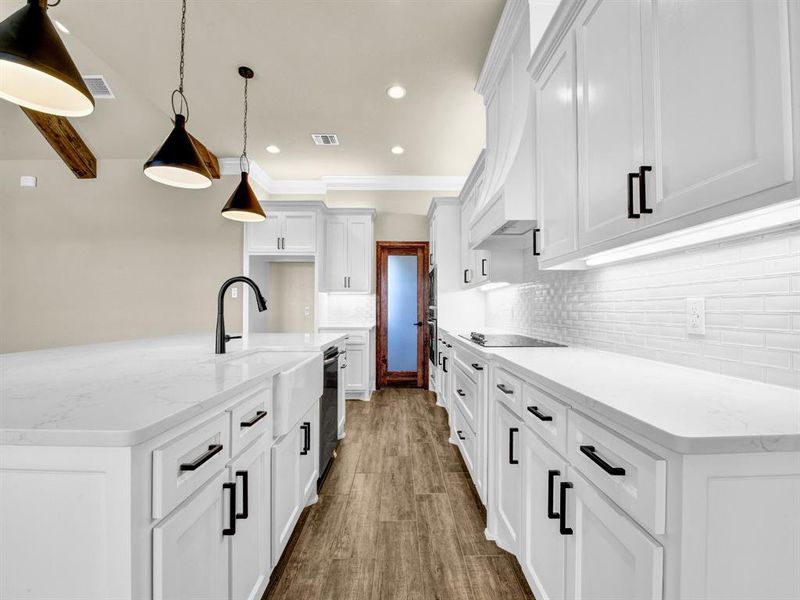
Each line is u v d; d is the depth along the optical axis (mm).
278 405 1572
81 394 1009
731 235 1159
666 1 1004
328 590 1586
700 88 896
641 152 1105
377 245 5484
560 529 1112
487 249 3141
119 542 721
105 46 2688
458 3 2271
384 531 1999
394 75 2986
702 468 691
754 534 699
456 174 5293
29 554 734
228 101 3393
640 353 1652
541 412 1327
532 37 2021
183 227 4746
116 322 4715
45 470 731
